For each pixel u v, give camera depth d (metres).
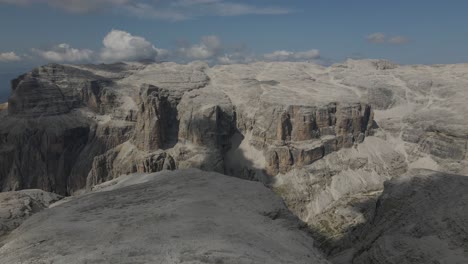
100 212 68.25
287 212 71.75
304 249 57.19
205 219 59.81
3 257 47.84
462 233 77.69
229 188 81.62
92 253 45.16
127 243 48.44
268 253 48.69
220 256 43.00
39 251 47.78
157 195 78.12
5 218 73.00
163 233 52.12
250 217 65.06
